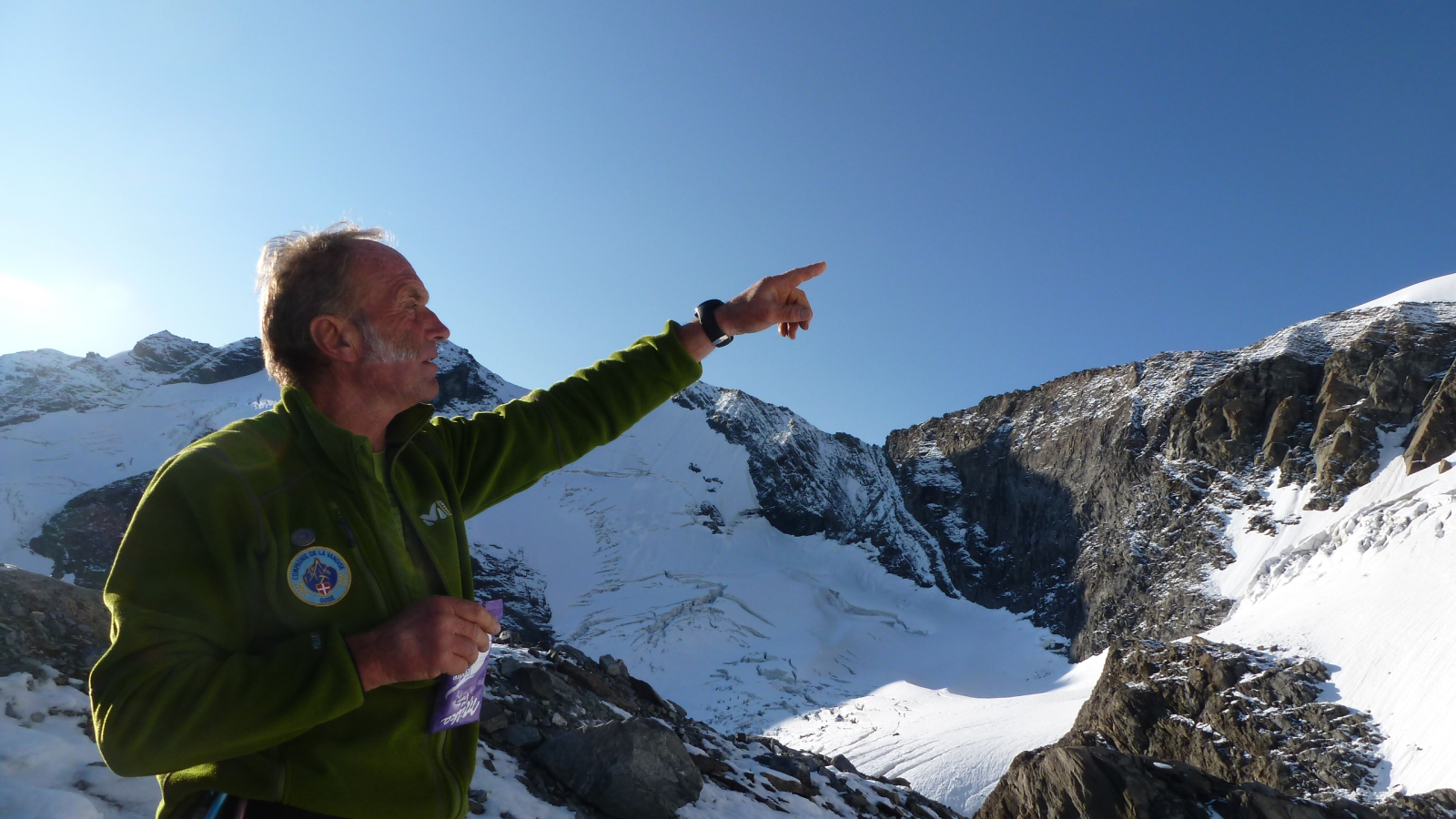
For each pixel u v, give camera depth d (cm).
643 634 10106
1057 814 1074
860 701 8488
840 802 878
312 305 175
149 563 146
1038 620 11175
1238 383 10825
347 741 159
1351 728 4688
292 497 164
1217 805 1012
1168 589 9625
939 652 10625
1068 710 6919
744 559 12625
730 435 15112
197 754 135
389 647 144
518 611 10412
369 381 183
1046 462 12788
